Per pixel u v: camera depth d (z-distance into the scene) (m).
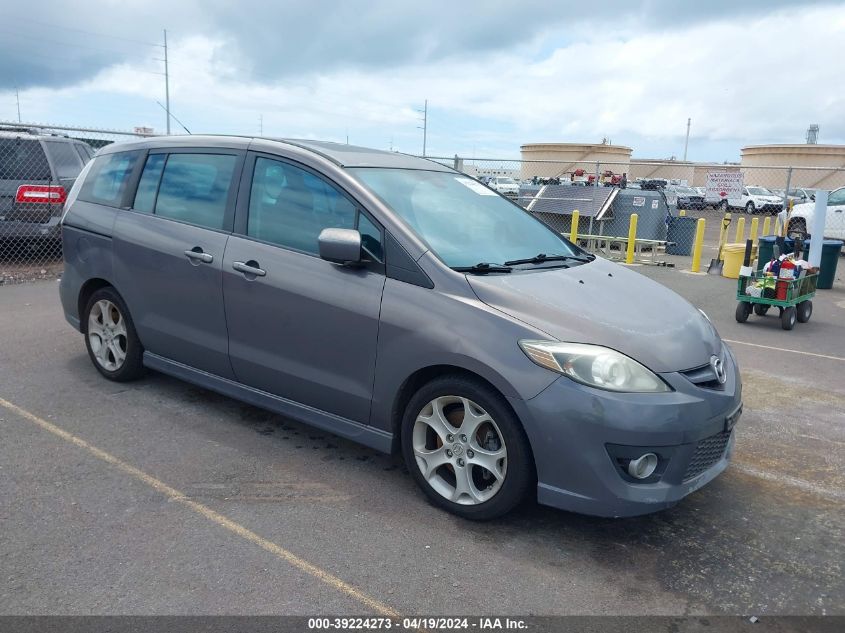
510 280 3.59
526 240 4.33
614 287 3.91
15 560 3.00
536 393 3.16
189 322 4.50
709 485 4.07
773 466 4.36
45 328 6.75
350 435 3.86
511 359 3.23
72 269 5.26
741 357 7.11
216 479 3.82
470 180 4.82
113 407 4.77
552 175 43.28
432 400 3.52
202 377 4.58
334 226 3.90
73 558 3.04
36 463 3.91
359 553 3.17
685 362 3.36
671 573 3.14
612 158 42.88
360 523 3.43
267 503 3.58
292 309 3.93
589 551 3.29
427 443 3.64
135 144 5.08
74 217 5.23
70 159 10.74
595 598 2.93
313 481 3.85
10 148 9.86
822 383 6.22
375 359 3.65
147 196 4.84
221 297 4.27
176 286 4.51
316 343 3.87
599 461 3.12
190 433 4.41
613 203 16.36
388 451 3.73
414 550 3.21
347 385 3.79
